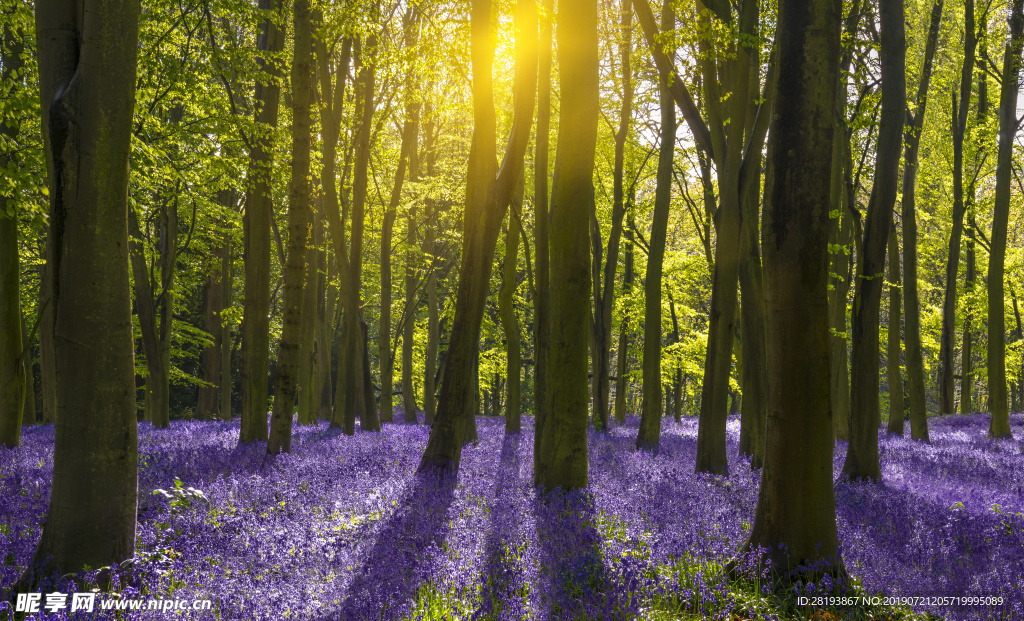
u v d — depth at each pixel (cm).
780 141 644
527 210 2577
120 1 548
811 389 634
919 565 654
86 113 536
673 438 2003
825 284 640
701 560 621
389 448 1359
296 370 1219
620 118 2500
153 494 819
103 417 550
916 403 2114
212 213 2508
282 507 763
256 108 1575
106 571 530
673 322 3444
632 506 817
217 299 3400
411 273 2953
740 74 1210
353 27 1306
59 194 538
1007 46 2175
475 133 1116
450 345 1067
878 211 1222
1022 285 3612
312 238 2225
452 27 1215
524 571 553
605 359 2333
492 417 3603
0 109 1102
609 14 2208
